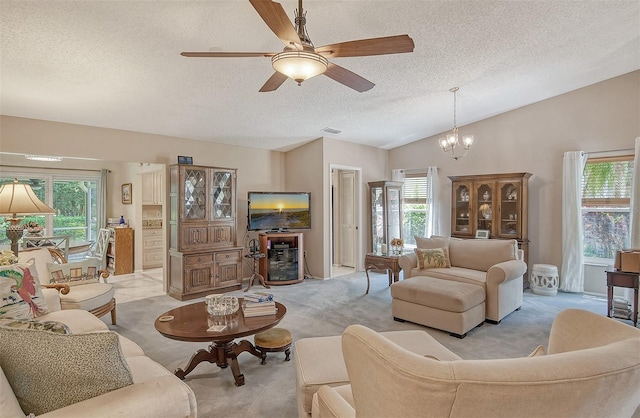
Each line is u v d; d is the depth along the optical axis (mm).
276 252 5613
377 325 3693
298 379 1802
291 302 4551
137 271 6664
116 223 6902
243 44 2832
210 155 5449
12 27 2398
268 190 6246
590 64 4199
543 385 769
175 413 1339
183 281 4656
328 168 6000
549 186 5324
